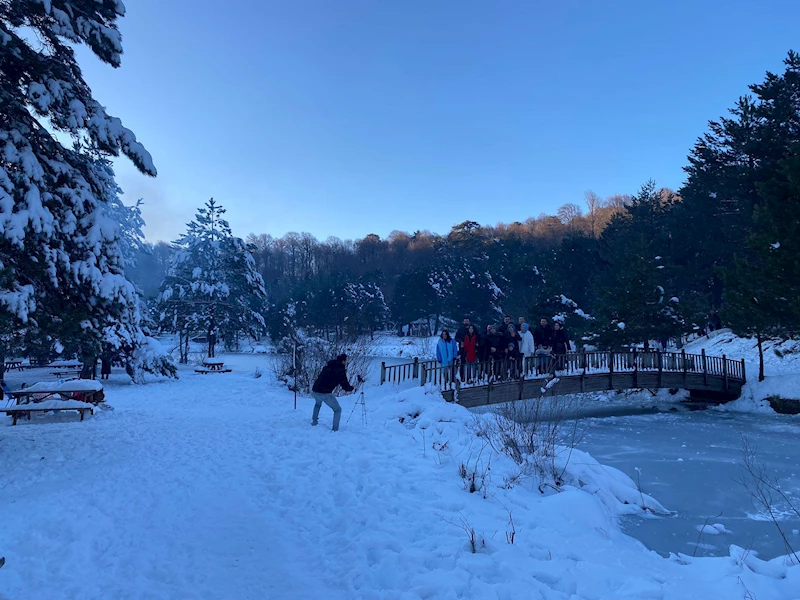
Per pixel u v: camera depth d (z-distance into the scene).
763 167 24.89
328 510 6.08
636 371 19.55
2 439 9.88
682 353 21.19
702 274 34.03
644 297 24.33
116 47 9.12
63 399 13.45
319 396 10.96
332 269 104.50
